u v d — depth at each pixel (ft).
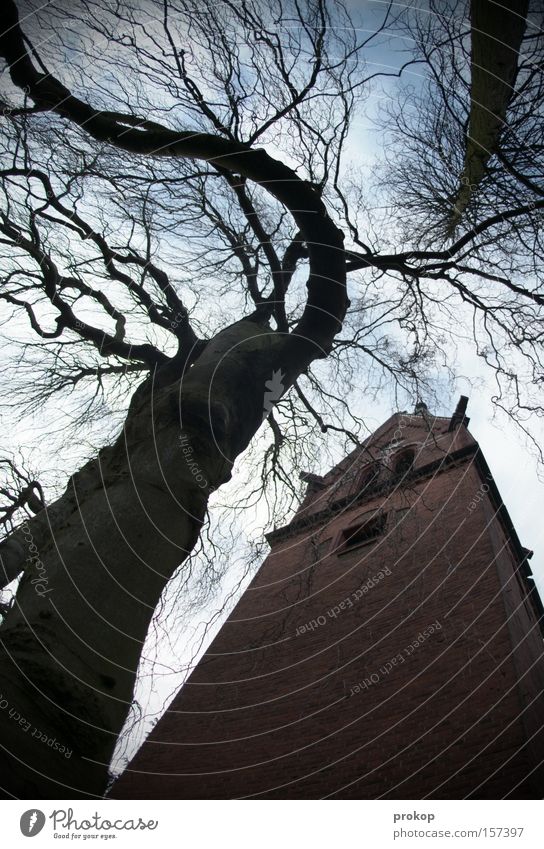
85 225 25.44
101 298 26.84
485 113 17.22
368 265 26.96
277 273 23.62
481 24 13.17
